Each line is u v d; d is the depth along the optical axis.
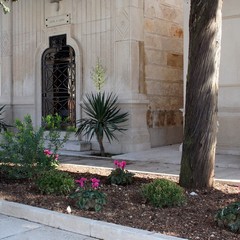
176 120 15.12
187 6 12.52
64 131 14.62
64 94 15.05
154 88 14.12
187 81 7.24
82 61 14.40
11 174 8.15
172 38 14.98
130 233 5.07
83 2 14.34
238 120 11.88
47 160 8.12
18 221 6.15
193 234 5.04
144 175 9.03
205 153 7.18
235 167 10.24
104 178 8.38
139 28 13.43
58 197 6.80
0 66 17.11
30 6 15.95
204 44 7.04
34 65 15.82
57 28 15.07
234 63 11.93
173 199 6.18
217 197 6.73
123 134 13.16
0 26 16.97
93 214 5.87
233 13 11.91
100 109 12.59
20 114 16.48
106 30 13.74
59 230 5.71
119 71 13.34
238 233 5.07
